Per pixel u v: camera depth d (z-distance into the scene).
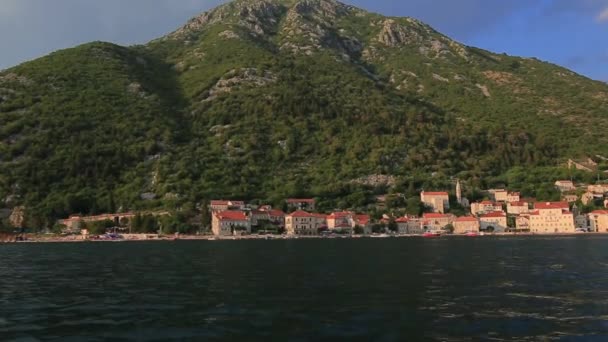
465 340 37.72
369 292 58.75
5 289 63.97
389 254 120.19
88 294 59.47
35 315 47.34
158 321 44.50
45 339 39.09
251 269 85.69
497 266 88.25
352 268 86.00
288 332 40.31
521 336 38.72
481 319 44.25
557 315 45.75
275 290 60.78
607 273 76.38
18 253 140.25
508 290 60.00
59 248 168.50
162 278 74.31
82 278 75.44
